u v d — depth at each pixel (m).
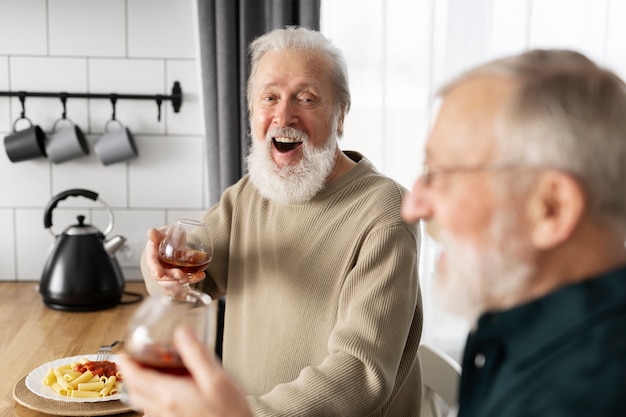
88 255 1.92
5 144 2.14
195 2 2.16
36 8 2.18
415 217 0.65
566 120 0.56
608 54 2.26
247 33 2.08
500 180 0.58
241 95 2.11
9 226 2.26
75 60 2.22
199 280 1.34
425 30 2.20
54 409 1.20
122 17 2.21
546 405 0.53
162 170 2.29
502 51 2.24
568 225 0.56
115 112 2.25
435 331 2.27
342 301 1.21
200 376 0.61
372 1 2.18
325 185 1.37
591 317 0.55
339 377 1.06
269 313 1.36
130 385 0.65
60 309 1.91
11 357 1.53
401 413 1.33
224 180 2.12
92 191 2.13
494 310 0.63
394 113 2.24
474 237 0.60
